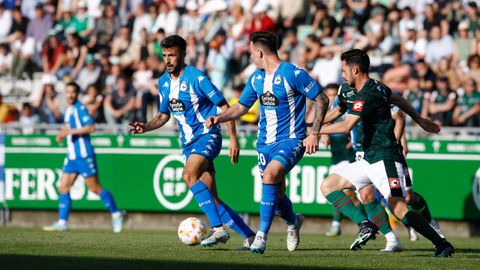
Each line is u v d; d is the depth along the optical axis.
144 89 59.88
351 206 31.91
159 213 51.69
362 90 29.44
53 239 38.59
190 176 31.94
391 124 29.94
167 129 52.44
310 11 67.56
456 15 63.62
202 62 64.69
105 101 59.31
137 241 37.78
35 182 52.88
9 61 71.69
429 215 37.44
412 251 33.47
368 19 65.12
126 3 72.69
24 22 74.00
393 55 59.91
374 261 27.95
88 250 31.02
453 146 48.12
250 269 24.55
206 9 69.12
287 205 31.52
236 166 50.25
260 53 29.64
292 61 63.47
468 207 47.97
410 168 48.56
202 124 32.66
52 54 68.38
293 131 29.94
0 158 53.41
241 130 50.34
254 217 50.47
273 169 29.11
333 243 38.84
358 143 31.22
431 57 61.66
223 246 34.12
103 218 52.44
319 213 49.31
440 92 54.34
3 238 38.78
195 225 32.84
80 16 71.94
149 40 65.62
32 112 64.19
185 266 25.11
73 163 47.19
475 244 40.25
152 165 51.47
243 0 69.38
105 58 65.19
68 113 46.81
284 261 27.22
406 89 56.22
